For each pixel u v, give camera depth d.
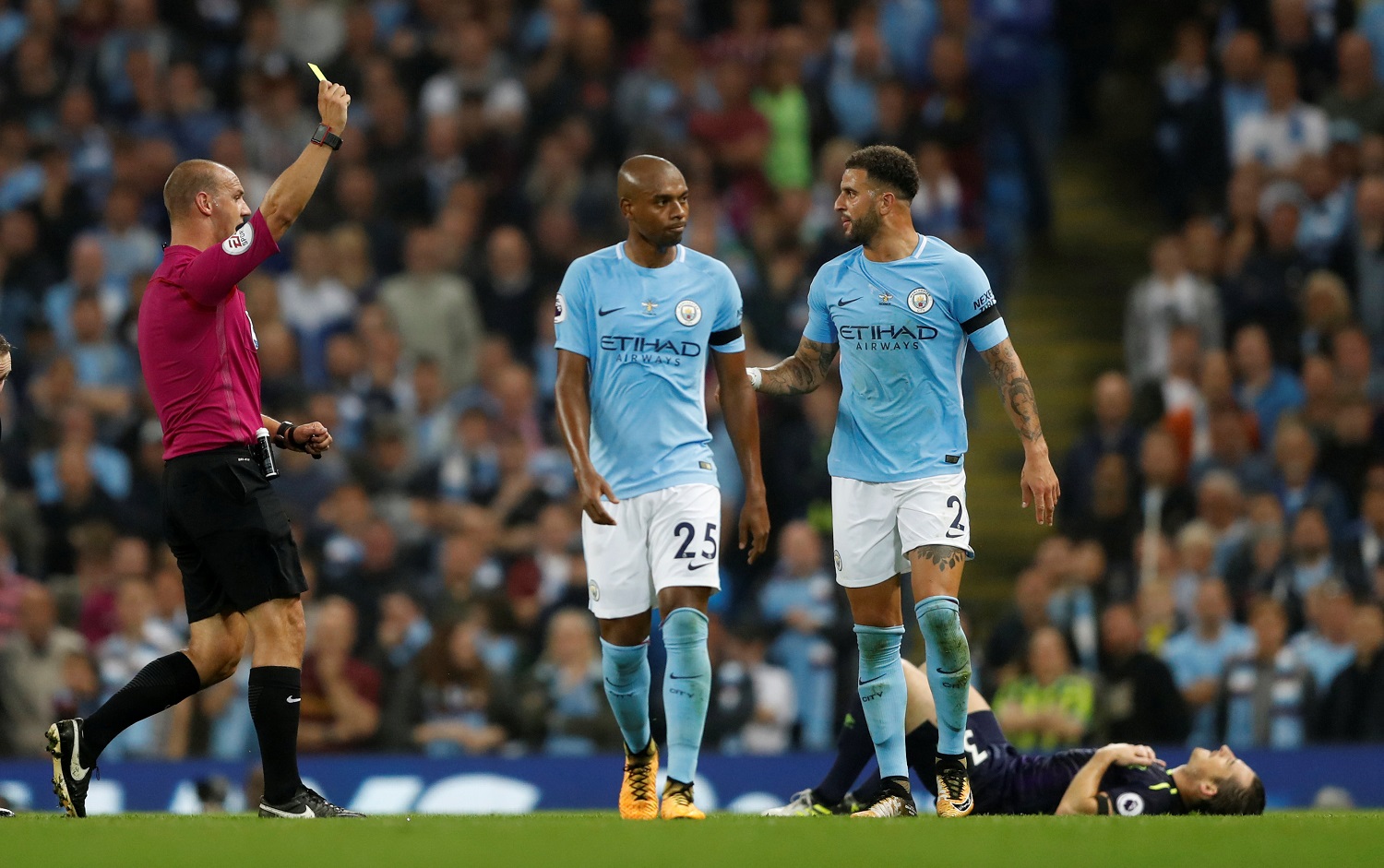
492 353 48.69
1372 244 50.78
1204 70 56.28
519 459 45.50
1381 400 48.16
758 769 36.44
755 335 47.16
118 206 51.66
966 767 23.89
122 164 53.34
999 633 40.50
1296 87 55.56
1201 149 54.94
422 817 21.34
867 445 23.17
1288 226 50.91
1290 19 56.00
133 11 56.53
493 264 50.81
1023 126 54.97
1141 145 61.25
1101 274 56.47
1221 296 50.28
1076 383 53.50
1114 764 25.27
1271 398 48.22
